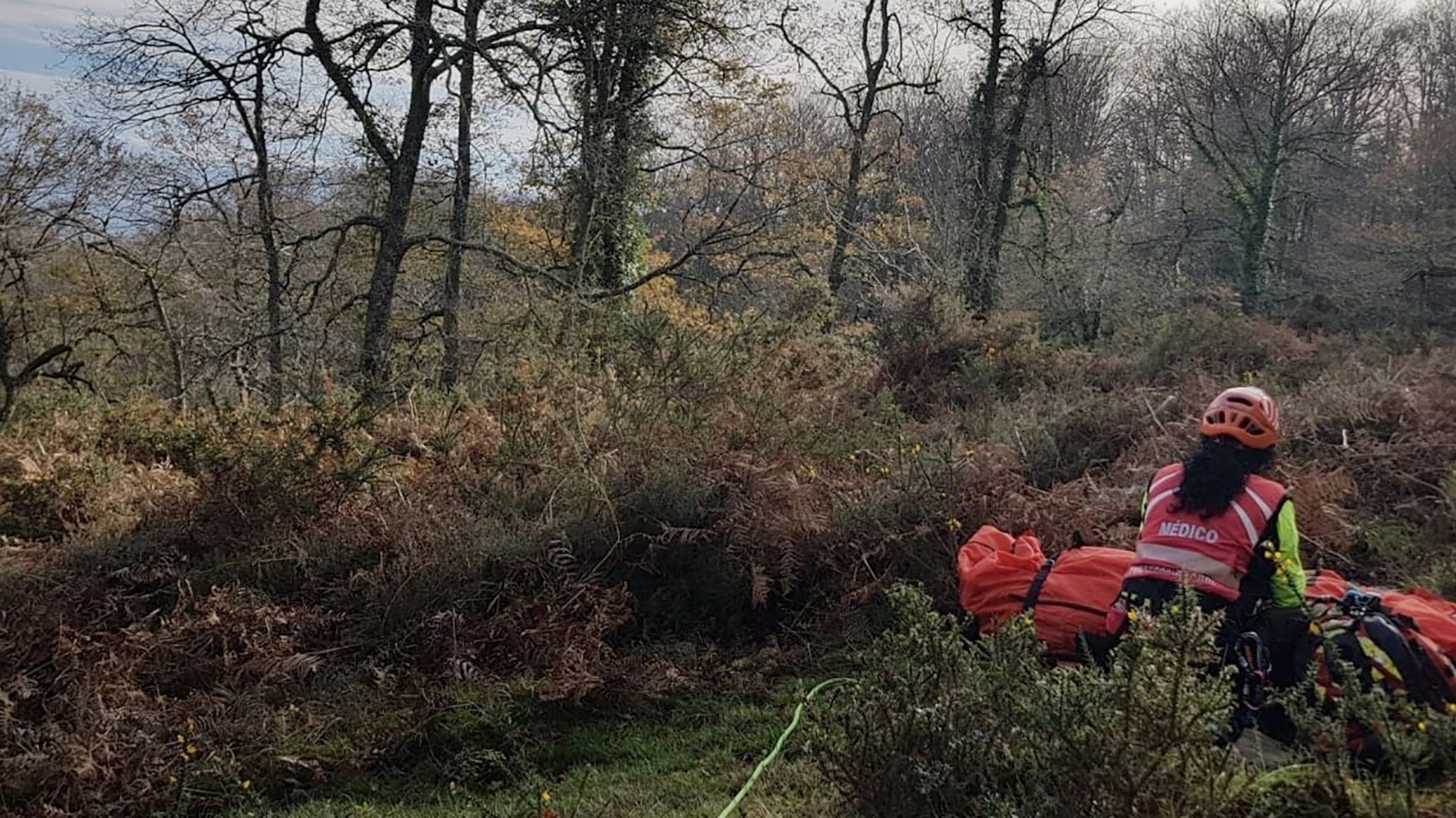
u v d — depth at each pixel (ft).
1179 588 12.89
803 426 27.27
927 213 96.89
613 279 76.38
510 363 32.83
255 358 63.16
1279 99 107.14
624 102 69.10
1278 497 15.11
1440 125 113.09
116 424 35.04
